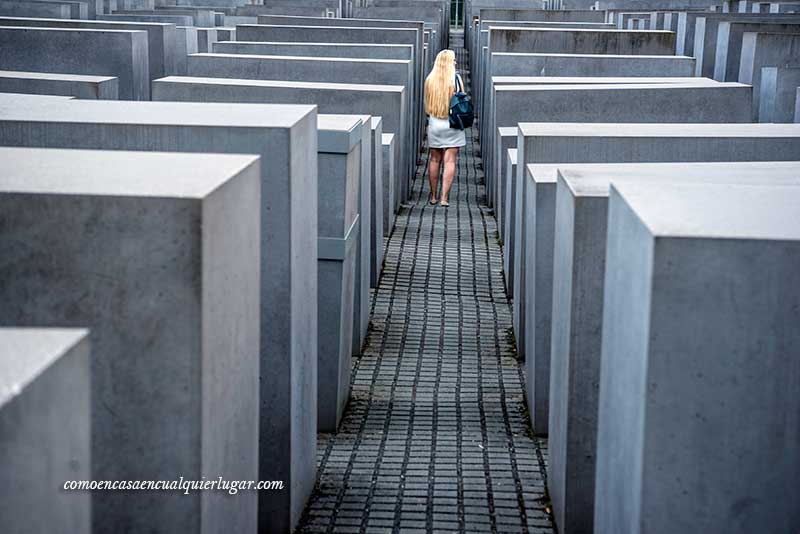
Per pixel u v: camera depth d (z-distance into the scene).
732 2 28.30
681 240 3.28
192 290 3.34
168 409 3.39
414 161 17.17
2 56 11.89
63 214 3.32
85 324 3.36
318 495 5.79
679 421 3.36
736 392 3.33
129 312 3.35
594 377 5.07
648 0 32.06
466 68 32.72
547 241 6.61
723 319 3.30
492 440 6.71
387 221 12.64
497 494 5.86
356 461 6.32
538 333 6.70
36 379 2.15
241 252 3.87
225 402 3.71
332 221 6.66
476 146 20.94
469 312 9.86
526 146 7.71
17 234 3.33
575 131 7.92
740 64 14.81
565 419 5.17
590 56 13.89
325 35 16.95
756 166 5.95
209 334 3.45
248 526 4.19
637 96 10.72
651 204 3.74
